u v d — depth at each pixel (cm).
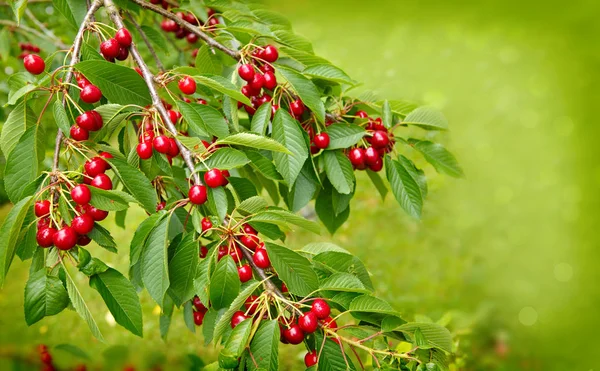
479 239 349
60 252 175
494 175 405
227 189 195
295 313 180
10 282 350
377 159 197
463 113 456
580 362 270
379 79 425
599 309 306
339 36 552
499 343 254
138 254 177
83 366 207
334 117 199
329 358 177
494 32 535
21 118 182
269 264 180
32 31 270
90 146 182
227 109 195
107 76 184
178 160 216
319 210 208
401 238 336
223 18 212
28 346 208
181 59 236
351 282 178
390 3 591
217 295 178
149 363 216
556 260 345
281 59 199
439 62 497
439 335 176
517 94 471
